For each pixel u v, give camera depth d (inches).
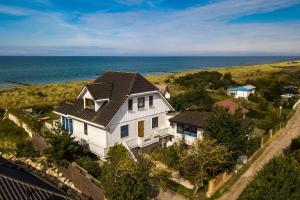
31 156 1045.8
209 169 861.2
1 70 6855.3
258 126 1525.6
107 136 1013.8
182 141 1053.2
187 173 823.1
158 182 813.9
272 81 3006.9
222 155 836.0
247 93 2445.9
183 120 1150.3
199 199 808.3
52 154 918.4
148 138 1119.6
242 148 920.3
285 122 1679.4
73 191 821.2
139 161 778.8
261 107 1974.7
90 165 877.8
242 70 5452.8
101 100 1068.5
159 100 1220.5
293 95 2625.5
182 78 3371.1
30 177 511.8
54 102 2027.6
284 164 668.1
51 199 430.0
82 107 1160.2
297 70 4933.6
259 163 1063.0
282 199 589.6
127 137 1096.2
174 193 834.8
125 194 659.4
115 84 1160.8
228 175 928.9
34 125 1263.5
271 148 1228.5
